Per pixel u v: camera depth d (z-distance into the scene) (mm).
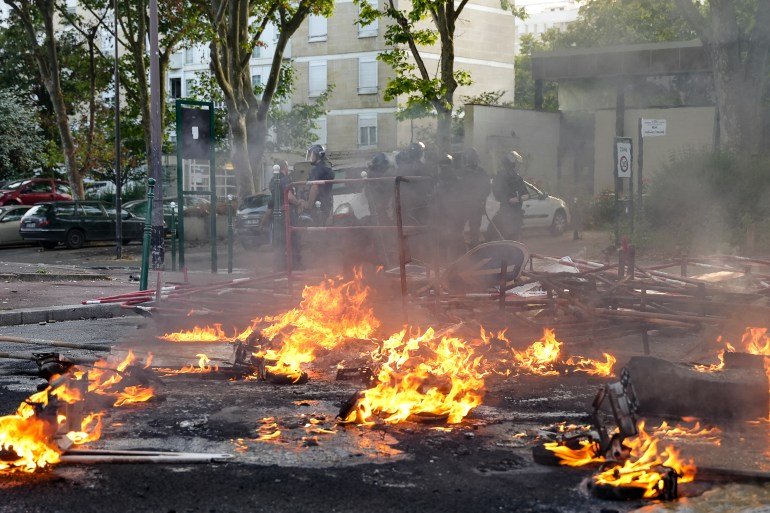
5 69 60000
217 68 32906
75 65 51812
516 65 69250
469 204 13156
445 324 8234
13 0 40312
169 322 9648
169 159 59625
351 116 59750
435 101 30531
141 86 39781
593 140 35062
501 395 6246
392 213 11695
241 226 27547
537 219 26156
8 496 4031
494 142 33094
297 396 6258
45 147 58719
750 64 22219
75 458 4539
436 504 3934
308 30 60938
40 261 26391
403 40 30406
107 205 33000
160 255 19953
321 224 14828
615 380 6738
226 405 5949
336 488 4156
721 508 3850
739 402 5359
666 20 44375
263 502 3963
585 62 34344
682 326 8094
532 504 3928
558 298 8484
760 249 19125
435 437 5074
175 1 37500
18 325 10844
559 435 5105
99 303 11734
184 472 4402
